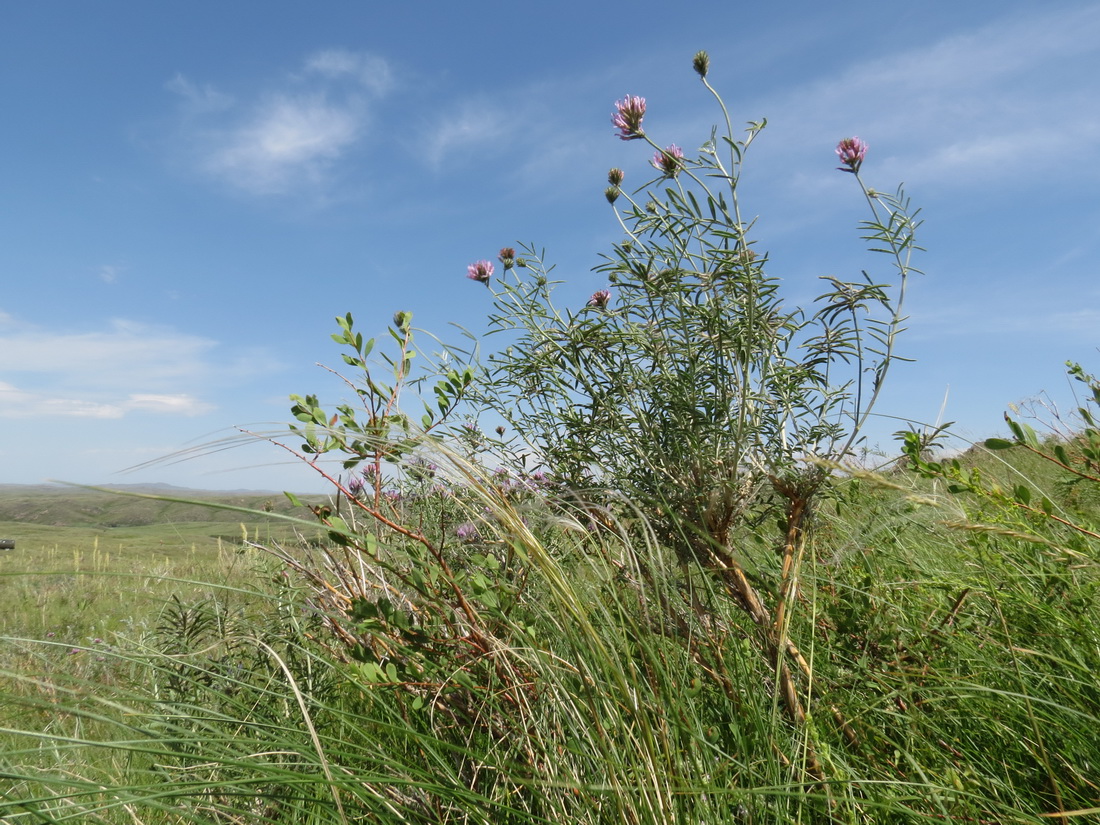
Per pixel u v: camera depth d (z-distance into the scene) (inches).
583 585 66.8
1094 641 59.8
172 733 52.9
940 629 71.2
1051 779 48.4
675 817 45.4
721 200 72.4
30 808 40.8
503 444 88.6
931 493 70.1
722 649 71.6
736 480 75.8
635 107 77.9
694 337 79.5
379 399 70.8
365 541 62.9
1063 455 63.6
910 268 70.7
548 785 50.6
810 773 54.9
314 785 51.8
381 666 63.3
